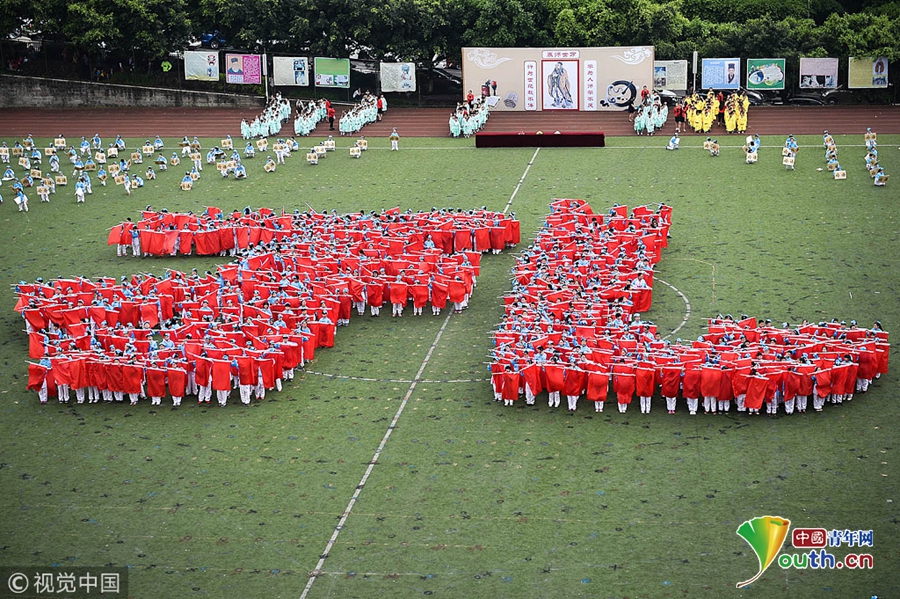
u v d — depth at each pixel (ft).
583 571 100.01
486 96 310.04
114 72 333.42
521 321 148.46
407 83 321.93
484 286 180.14
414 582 99.35
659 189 229.66
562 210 204.85
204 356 138.62
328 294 161.07
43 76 331.16
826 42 312.50
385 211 206.28
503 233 194.90
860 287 168.96
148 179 251.60
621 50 301.02
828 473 115.55
